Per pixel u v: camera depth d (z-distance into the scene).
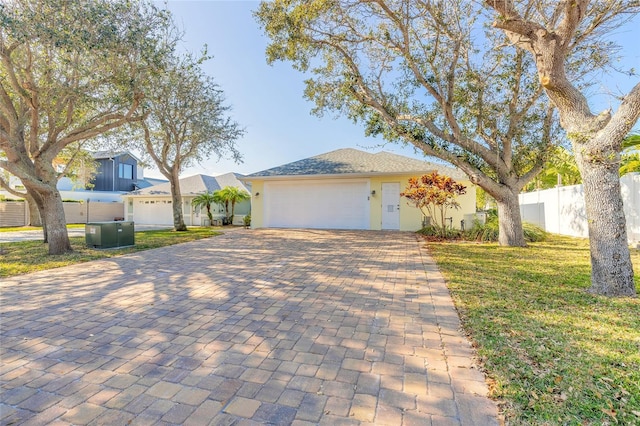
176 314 4.00
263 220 16.97
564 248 9.20
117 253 8.73
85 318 3.88
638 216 8.95
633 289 4.57
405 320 3.76
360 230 15.02
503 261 7.25
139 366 2.75
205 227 19.52
